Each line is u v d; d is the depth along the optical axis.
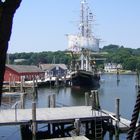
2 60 2.96
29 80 98.56
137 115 3.22
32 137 29.70
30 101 64.38
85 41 110.94
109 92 87.75
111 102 66.69
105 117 31.66
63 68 128.62
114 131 31.23
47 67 126.88
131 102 63.56
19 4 2.99
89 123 34.81
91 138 31.91
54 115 32.28
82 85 93.06
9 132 34.22
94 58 112.69
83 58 107.62
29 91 70.94
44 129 34.72
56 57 175.12
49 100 40.28
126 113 49.59
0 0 2.98
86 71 92.69
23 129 32.00
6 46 2.97
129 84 117.50
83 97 77.12
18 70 94.94
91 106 36.16
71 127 31.86
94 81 95.50
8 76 93.62
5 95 65.50
